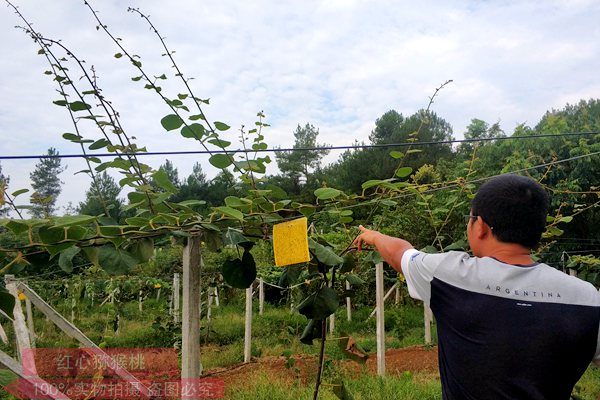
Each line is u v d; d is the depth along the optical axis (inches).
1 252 71.2
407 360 289.6
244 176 95.4
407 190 105.8
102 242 77.9
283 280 108.0
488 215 60.4
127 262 77.6
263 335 357.7
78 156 86.7
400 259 68.1
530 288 55.9
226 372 266.8
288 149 118.4
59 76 83.7
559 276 57.6
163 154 94.0
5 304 74.4
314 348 307.7
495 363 53.5
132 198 89.4
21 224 66.6
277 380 218.8
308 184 986.7
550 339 52.9
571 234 412.2
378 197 102.5
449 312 58.3
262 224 96.0
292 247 89.0
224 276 96.7
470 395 55.0
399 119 848.3
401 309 414.3
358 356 104.2
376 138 864.9
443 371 60.3
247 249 97.2
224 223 91.4
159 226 82.0
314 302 98.9
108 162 87.4
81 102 85.5
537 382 52.6
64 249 71.7
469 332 56.0
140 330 365.1
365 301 448.8
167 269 481.1
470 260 59.9
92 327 397.7
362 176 789.9
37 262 74.8
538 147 377.1
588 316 54.3
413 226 350.9
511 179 61.0
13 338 310.8
